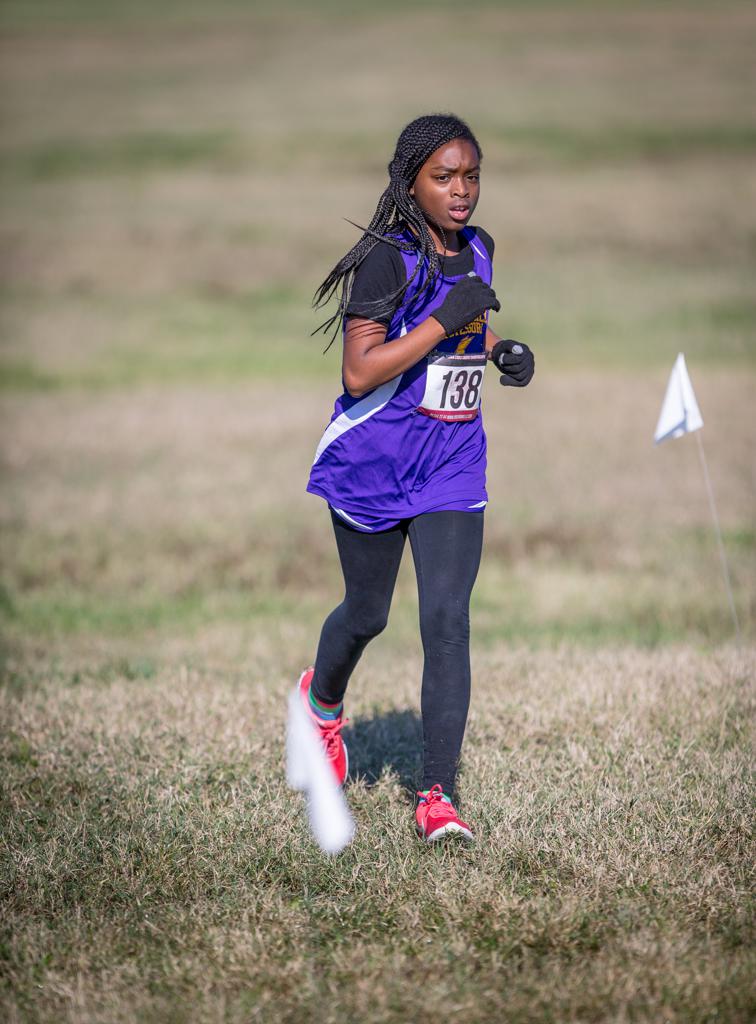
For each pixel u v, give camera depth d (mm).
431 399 14797
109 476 46438
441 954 12750
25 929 13461
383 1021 11672
